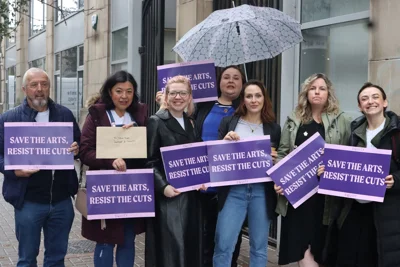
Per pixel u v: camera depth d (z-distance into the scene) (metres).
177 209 4.00
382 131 3.72
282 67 6.15
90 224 4.05
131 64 10.05
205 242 4.73
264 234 4.14
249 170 4.05
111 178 3.95
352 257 3.89
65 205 4.21
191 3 7.74
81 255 6.07
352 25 5.32
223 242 4.12
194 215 4.07
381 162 3.66
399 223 3.68
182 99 4.02
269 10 4.87
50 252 4.24
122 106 4.00
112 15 11.45
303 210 4.05
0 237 6.92
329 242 4.05
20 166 3.91
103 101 4.07
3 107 24.27
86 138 3.99
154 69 8.77
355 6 5.26
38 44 18.81
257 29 5.01
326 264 4.11
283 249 4.14
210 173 4.04
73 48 14.65
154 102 8.77
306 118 4.09
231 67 4.67
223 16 4.66
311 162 3.97
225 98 4.70
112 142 3.90
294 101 6.05
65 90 15.42
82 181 4.49
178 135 4.04
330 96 4.04
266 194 4.12
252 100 4.10
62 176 4.16
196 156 4.03
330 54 5.62
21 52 20.53
